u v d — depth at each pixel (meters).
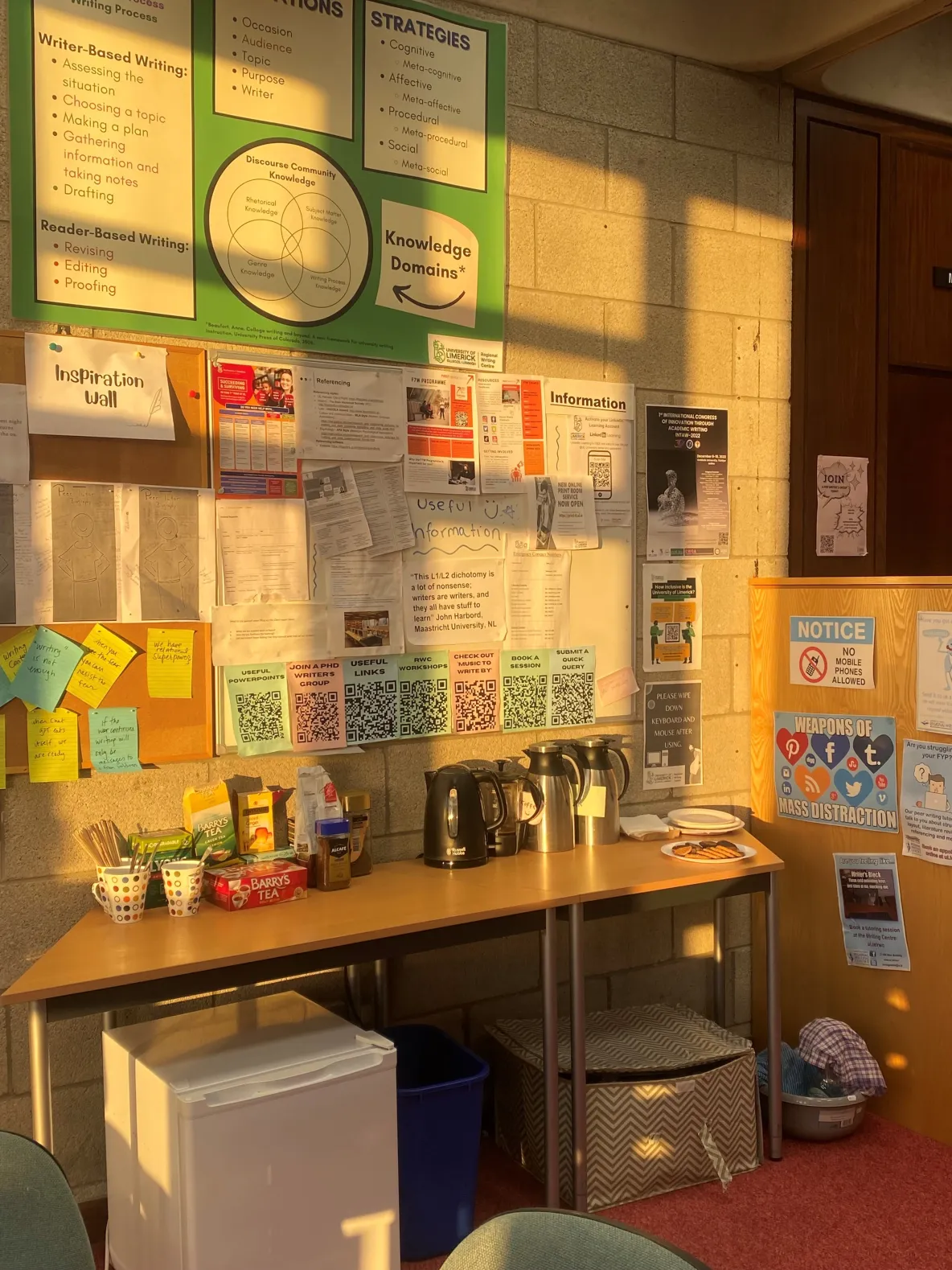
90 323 2.52
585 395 3.21
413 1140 2.44
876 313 3.74
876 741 3.13
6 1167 1.22
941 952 3.00
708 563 3.47
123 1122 2.21
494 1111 3.04
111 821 2.50
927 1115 3.04
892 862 3.11
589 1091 2.65
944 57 3.80
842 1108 2.97
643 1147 2.70
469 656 3.05
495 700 3.10
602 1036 2.96
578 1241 1.03
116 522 2.56
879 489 3.78
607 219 3.23
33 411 2.45
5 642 2.45
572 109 3.15
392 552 2.92
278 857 2.63
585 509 3.22
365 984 2.92
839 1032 3.09
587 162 3.19
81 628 2.53
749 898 3.54
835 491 3.69
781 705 3.39
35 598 2.48
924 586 3.00
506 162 3.05
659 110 3.30
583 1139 2.58
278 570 2.76
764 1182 2.79
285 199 2.73
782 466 3.59
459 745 3.06
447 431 2.99
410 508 2.95
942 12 3.03
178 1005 2.68
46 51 2.44
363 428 2.86
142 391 2.57
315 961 2.21
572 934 2.54
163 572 2.62
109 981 1.95
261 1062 2.09
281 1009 2.40
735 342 3.48
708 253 3.42
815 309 3.62
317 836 2.57
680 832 3.16
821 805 3.27
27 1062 2.51
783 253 3.55
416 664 2.97
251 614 2.73
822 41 3.26
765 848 3.08
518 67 3.06
